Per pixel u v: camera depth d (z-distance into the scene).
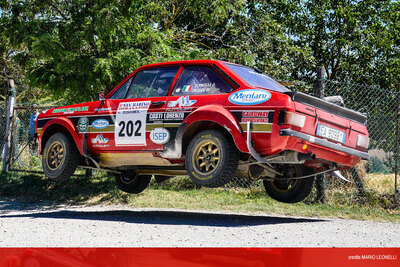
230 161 4.88
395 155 8.09
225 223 5.70
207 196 8.49
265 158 4.79
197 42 13.45
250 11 15.59
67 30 9.50
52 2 9.94
